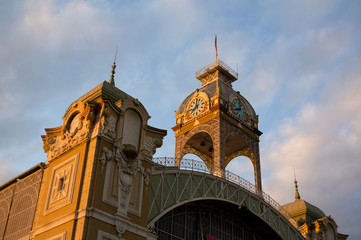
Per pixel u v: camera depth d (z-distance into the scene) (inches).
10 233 1406.3
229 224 1978.3
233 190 1931.6
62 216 1178.6
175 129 2578.7
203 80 2716.5
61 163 1316.4
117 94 1387.8
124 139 1311.5
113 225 1176.2
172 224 1663.4
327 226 2333.9
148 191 1333.7
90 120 1279.5
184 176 1710.1
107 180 1208.2
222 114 2399.1
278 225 2097.7
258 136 2598.4
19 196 1473.9
